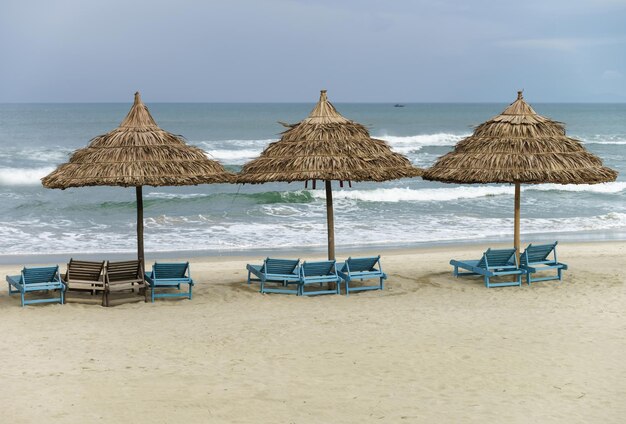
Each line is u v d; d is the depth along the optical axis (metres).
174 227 24.44
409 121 120.25
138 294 13.23
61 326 10.97
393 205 30.27
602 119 131.12
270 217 26.80
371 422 7.17
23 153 47.41
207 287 13.84
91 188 35.56
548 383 8.33
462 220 26.11
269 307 12.30
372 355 9.45
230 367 8.97
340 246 21.02
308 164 12.88
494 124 14.23
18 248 20.45
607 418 7.29
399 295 13.20
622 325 11.00
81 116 134.75
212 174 12.83
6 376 8.55
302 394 7.97
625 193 34.28
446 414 7.38
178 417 7.29
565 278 14.64
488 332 10.59
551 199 32.34
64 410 7.45
